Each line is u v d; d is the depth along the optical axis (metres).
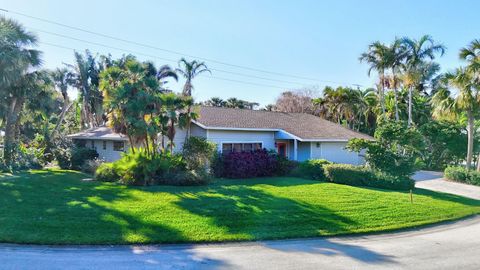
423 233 10.04
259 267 6.86
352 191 14.80
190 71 40.25
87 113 40.62
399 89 36.81
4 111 23.48
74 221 9.40
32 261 6.94
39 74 24.14
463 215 12.45
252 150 20.73
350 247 8.41
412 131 18.36
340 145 26.12
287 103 52.22
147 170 15.02
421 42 27.81
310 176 19.16
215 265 6.96
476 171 22.44
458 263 7.25
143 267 6.77
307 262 7.20
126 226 9.20
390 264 7.14
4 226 8.89
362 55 29.88
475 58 22.23
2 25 19.55
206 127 20.23
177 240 8.48
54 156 25.02
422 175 26.97
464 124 32.03
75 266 6.71
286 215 10.76
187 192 13.46
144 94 16.06
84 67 39.25
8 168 20.53
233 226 9.64
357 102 41.53
